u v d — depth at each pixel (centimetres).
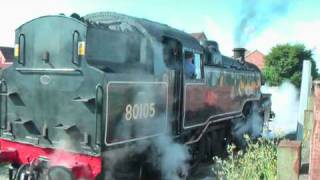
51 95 627
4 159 649
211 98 951
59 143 615
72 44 612
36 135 642
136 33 717
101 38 639
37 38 647
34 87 646
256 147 644
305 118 680
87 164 589
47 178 600
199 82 873
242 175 562
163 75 740
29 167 625
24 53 662
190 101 835
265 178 550
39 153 639
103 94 583
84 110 594
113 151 614
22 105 659
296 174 484
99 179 595
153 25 755
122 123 623
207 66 927
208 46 1000
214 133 1030
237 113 1149
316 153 444
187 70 820
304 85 1164
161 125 736
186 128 823
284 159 488
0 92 684
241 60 1316
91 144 585
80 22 608
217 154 1059
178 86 795
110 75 593
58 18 627
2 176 808
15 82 667
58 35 627
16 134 663
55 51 629
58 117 619
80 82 601
